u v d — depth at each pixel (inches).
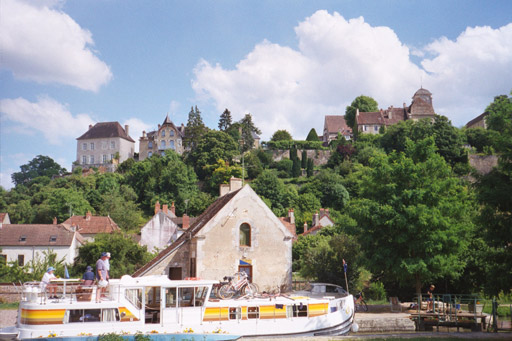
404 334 967.6
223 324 853.8
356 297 1365.7
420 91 5556.1
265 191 3663.9
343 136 5088.6
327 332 922.1
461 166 3427.7
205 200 3732.8
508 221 908.6
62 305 778.2
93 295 821.2
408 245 1169.4
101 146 5497.1
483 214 933.2
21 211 3732.8
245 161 4389.8
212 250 1115.9
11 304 1312.7
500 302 1353.3
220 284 961.5
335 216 3403.1
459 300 1157.7
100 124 5634.8
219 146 4665.4
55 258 2204.7
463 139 3988.7
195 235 1109.7
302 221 3334.2
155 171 4308.6
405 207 1182.9
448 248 1175.0
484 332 1001.5
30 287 788.6
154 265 1154.0
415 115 5246.1
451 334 965.8
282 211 3535.9
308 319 907.4
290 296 994.1
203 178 4475.9
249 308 874.8
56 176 5521.7
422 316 1077.8
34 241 2384.4
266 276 1157.1
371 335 944.9
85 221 2898.6
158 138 5354.3
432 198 1194.6
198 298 854.5
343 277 1439.5
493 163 2389.3
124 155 5541.3
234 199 1155.9
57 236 2417.6
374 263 1204.5
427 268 1159.6
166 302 839.7
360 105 5561.0
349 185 3934.5
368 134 4916.3
